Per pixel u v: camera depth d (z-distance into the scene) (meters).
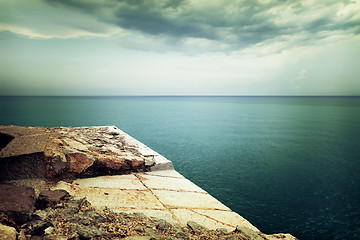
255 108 90.50
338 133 32.16
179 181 4.15
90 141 5.46
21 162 2.98
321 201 9.84
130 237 1.91
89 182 3.54
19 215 1.88
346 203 9.75
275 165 15.43
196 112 65.25
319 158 18.34
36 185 2.92
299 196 10.26
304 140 26.34
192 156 16.06
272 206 8.96
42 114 41.84
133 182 3.80
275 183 11.77
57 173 3.41
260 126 37.38
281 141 25.05
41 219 1.96
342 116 59.34
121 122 34.50
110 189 3.33
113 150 4.93
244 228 2.51
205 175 12.05
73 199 2.50
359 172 14.70
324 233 7.29
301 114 63.81
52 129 6.52
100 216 2.23
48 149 3.54
